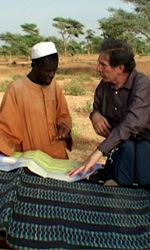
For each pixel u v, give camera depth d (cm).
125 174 317
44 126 389
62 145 409
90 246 242
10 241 240
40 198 291
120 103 337
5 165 346
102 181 328
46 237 245
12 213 261
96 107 361
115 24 3694
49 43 362
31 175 330
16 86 380
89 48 7406
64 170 348
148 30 3681
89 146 801
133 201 299
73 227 258
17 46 6316
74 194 303
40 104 384
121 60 315
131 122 315
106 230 258
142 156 314
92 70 3531
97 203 291
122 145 318
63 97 407
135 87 324
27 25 6694
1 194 289
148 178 316
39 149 394
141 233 259
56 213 272
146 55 6219
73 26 5978
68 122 411
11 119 376
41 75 364
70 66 4072
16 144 387
